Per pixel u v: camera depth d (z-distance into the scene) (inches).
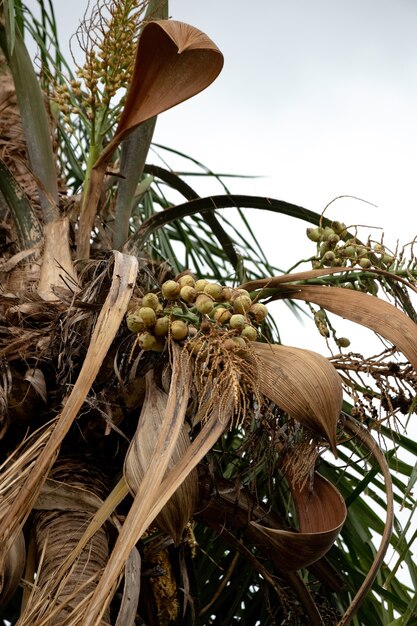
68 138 170.1
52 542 124.9
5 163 145.5
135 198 156.9
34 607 113.9
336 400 119.1
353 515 149.3
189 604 137.6
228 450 144.3
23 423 131.0
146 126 147.1
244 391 119.1
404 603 139.7
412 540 124.7
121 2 139.8
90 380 117.6
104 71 140.6
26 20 170.9
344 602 143.2
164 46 129.5
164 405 123.0
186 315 121.0
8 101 156.6
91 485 129.0
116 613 132.1
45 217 141.0
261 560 145.0
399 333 124.6
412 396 126.5
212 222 159.2
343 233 133.2
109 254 128.2
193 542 134.0
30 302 132.3
